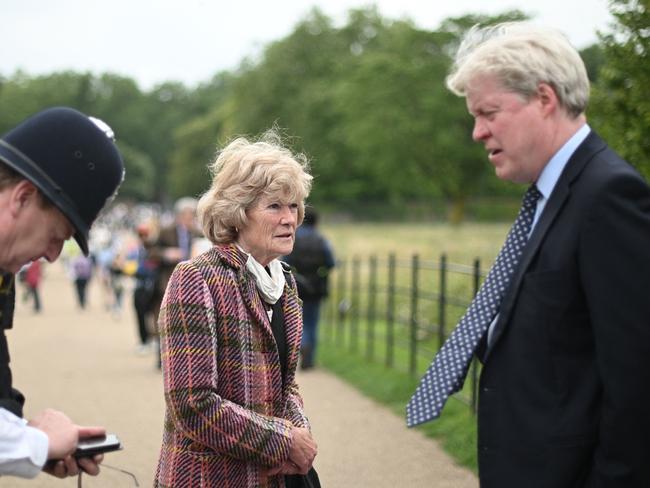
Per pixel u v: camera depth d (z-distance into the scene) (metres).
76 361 10.62
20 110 101.94
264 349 2.49
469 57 2.31
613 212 2.04
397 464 5.47
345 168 56.41
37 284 18.20
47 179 1.85
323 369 9.71
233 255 2.52
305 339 9.67
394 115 41.59
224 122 69.44
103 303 20.77
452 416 6.60
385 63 42.94
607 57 4.67
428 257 16.36
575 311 2.10
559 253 2.11
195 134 81.00
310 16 57.62
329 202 56.00
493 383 2.22
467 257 14.23
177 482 2.42
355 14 57.62
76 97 112.50
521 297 2.18
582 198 2.11
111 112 114.94
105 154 1.93
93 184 1.90
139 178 105.56
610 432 1.99
